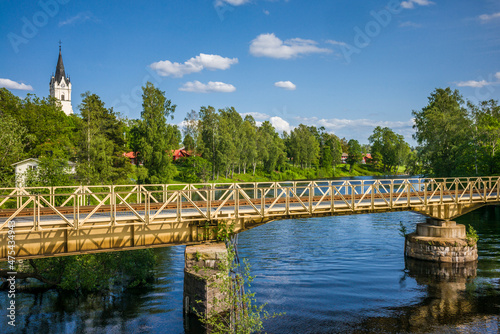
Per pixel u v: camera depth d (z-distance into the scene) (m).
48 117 58.38
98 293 18.72
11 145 33.38
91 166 39.03
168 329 14.50
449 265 23.67
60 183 30.58
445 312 16.78
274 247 28.66
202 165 79.62
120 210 17.53
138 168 53.09
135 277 19.91
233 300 13.37
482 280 21.08
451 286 20.12
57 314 16.11
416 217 43.38
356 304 17.64
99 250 13.98
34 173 29.92
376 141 156.12
